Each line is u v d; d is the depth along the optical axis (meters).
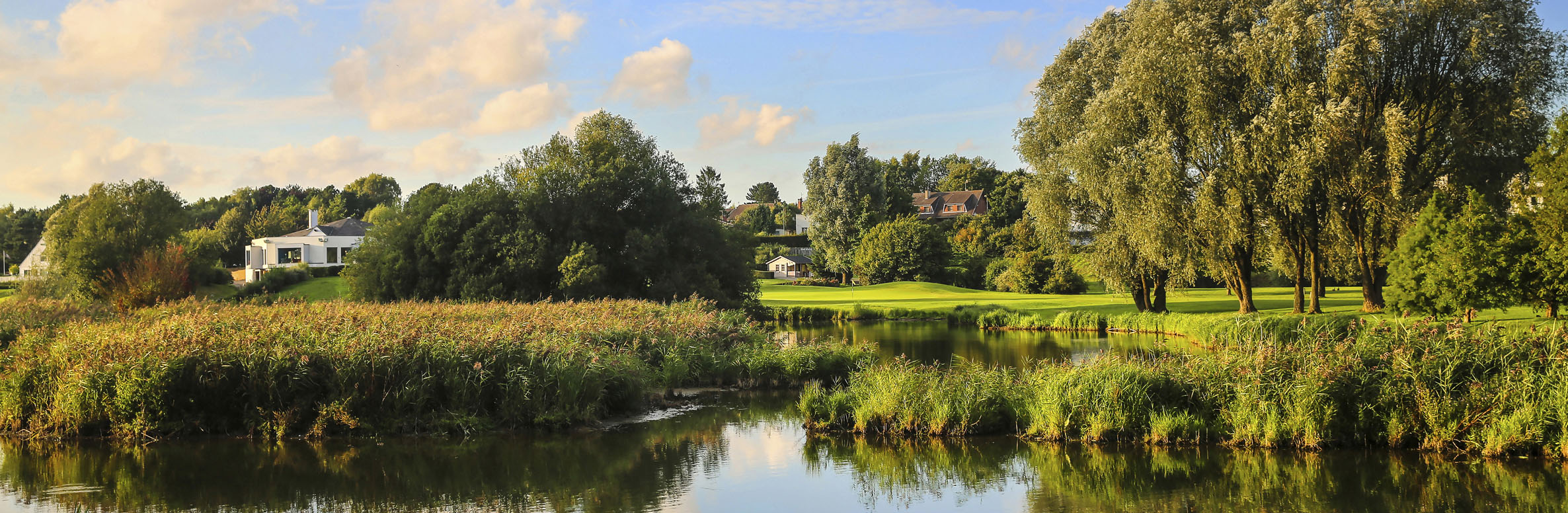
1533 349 11.89
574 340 17.00
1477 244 22.88
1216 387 12.77
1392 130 25.56
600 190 42.47
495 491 10.82
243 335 14.27
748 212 124.00
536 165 46.12
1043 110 36.97
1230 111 28.88
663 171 46.47
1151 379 13.02
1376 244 31.50
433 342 14.66
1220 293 58.22
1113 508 9.87
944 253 79.44
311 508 10.16
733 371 19.39
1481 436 11.31
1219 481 10.70
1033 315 37.41
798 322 42.91
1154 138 30.09
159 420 13.28
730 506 10.22
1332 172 27.14
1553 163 22.73
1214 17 29.73
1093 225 35.62
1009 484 10.95
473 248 39.41
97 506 10.16
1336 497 9.98
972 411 13.68
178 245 56.38
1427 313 23.72
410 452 12.70
